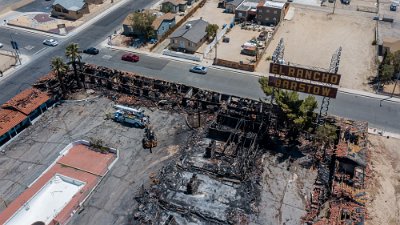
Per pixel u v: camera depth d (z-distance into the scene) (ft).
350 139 229.86
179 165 222.69
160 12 406.41
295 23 394.93
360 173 212.84
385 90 288.71
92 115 265.75
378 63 322.14
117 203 201.87
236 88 292.81
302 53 339.36
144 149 235.81
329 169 219.20
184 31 349.41
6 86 296.10
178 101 273.33
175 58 333.62
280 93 238.68
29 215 198.80
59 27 375.66
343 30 380.58
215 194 205.26
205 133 247.29
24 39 366.43
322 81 219.82
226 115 252.62
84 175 218.18
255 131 244.83
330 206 194.39
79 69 296.51
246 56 335.06
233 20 397.39
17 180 216.54
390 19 395.96
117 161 227.20
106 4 437.58
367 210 195.52
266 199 202.69
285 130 246.27
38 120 262.47
